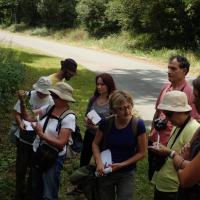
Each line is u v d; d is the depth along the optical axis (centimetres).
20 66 783
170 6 1850
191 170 195
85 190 299
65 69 370
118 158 290
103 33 2416
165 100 250
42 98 322
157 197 271
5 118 588
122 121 287
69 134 304
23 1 3081
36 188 321
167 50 1753
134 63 1521
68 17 2861
